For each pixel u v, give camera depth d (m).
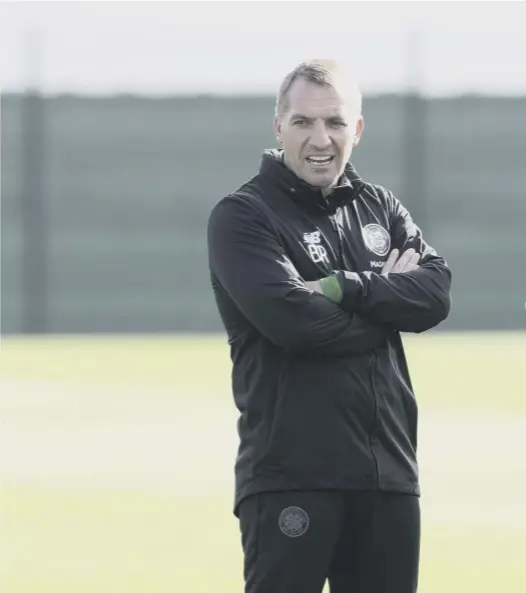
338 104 15.39
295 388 15.14
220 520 28.83
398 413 15.51
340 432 15.07
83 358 66.19
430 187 79.12
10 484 33.56
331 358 15.21
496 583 23.45
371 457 15.12
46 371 60.94
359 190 16.14
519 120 79.12
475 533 27.64
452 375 57.72
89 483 33.59
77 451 38.84
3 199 78.38
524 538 27.16
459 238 79.06
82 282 78.62
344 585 15.74
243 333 15.62
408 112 79.19
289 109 15.48
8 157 78.44
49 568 24.48
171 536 27.22
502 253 78.88
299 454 15.02
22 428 43.75
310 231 15.74
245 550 15.41
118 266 78.81
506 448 38.94
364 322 15.32
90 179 78.75
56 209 78.75
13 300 78.50
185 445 39.72
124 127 78.94
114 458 37.50
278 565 14.99
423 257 16.33
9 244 78.44
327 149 15.38
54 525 28.39
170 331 79.00
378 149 79.38
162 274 79.00
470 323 78.69
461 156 79.06
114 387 54.81
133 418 45.72
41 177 78.62
